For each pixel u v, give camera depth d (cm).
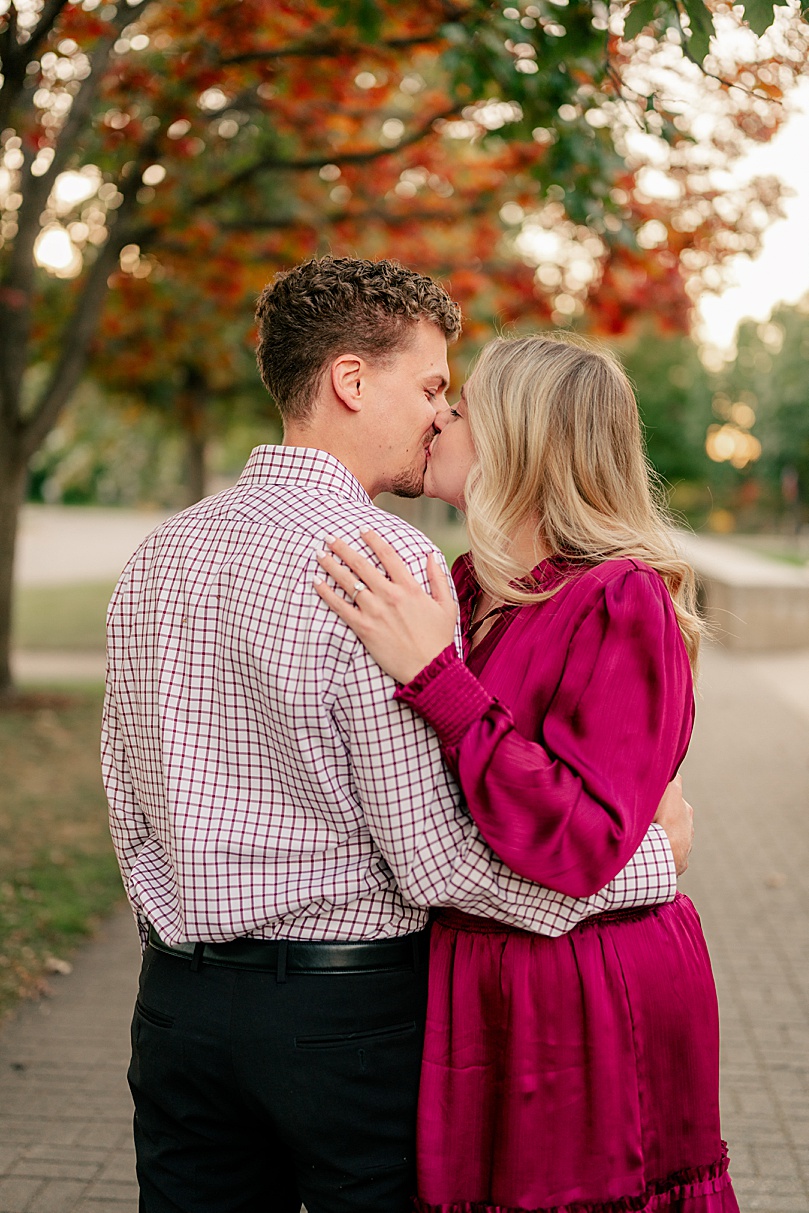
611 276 695
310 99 664
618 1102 154
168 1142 158
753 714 1018
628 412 173
